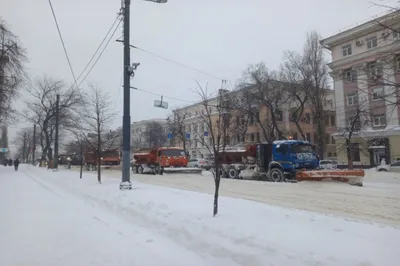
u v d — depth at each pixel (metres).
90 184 16.05
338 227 6.07
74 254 5.87
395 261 4.23
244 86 39.53
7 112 29.72
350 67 39.31
